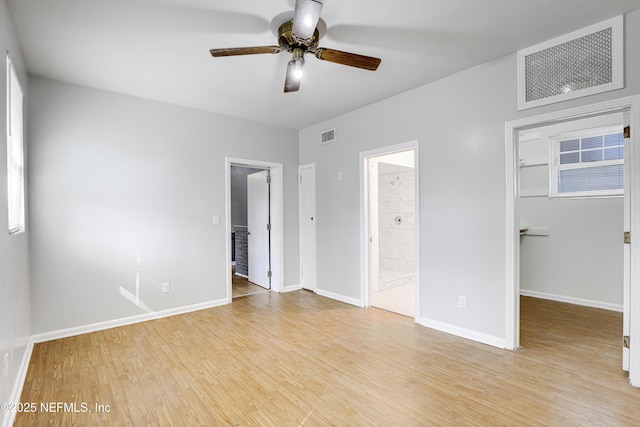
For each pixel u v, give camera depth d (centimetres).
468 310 294
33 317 289
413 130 335
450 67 288
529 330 313
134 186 346
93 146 322
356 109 396
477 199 287
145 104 354
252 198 530
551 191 422
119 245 336
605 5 203
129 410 192
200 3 198
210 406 196
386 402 199
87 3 195
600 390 208
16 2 192
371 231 438
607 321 337
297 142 492
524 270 446
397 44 249
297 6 166
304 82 317
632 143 212
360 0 196
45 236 295
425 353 265
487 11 208
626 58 212
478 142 285
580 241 398
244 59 268
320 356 262
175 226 373
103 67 279
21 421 182
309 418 184
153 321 349
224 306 402
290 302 419
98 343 289
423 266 328
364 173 391
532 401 197
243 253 590
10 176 209
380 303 416
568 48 235
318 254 458
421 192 329
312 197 468
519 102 259
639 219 210
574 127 403
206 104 376
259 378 228
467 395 204
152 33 229
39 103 294
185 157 381
